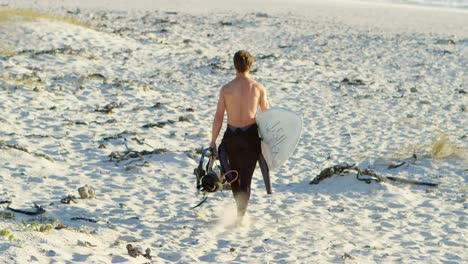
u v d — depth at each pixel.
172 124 15.52
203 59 24.88
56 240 7.51
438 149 13.34
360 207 10.33
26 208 9.08
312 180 11.70
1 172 10.90
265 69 23.61
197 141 14.30
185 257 7.71
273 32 34.81
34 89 17.56
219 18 40.06
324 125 16.25
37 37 25.30
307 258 7.89
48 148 12.81
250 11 47.34
